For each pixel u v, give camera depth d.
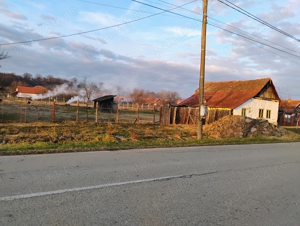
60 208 3.63
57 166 6.00
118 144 10.02
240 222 3.63
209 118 24.77
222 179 5.78
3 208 3.52
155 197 4.34
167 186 4.99
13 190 4.23
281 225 3.64
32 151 7.52
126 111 44.78
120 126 18.67
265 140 15.36
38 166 5.90
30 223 3.13
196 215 3.74
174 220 3.52
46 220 3.24
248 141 14.05
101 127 17.22
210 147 10.97
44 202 3.80
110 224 3.26
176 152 9.05
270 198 4.74
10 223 3.10
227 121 18.41
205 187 5.09
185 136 15.70
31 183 4.64
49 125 16.69
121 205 3.89
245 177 6.12
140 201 4.11
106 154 7.88
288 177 6.41
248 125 18.50
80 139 11.59
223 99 33.66
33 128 14.82
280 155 9.97
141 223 3.35
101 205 3.84
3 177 4.91
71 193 4.25
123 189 4.63
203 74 13.34
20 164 6.00
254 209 4.15
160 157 7.91
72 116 26.33
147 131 16.59
